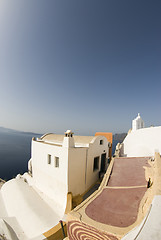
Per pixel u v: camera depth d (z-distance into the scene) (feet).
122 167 34.35
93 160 48.80
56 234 28.66
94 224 13.61
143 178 26.99
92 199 20.10
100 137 53.42
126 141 77.92
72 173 38.45
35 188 51.49
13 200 46.01
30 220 34.47
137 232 8.61
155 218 9.57
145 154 51.67
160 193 13.66
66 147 37.76
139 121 78.74
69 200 36.35
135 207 17.56
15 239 30.40
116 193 22.04
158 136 45.98
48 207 40.11
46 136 66.39
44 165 47.26
